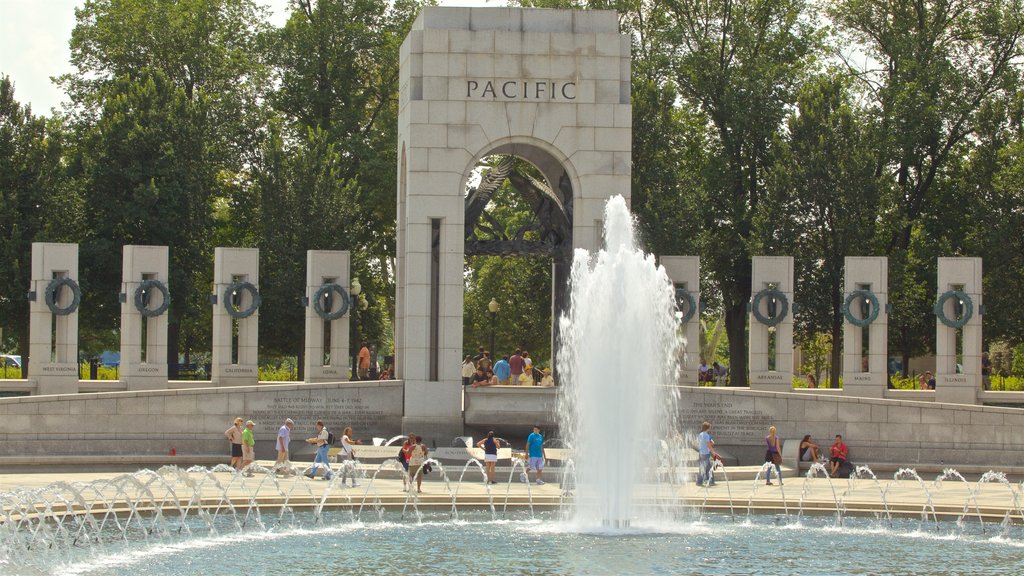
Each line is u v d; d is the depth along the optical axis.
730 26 61.91
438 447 40.94
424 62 42.16
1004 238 56.75
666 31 61.12
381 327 69.19
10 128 56.41
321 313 46.50
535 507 31.38
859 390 45.47
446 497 31.70
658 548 25.55
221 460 39.31
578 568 23.17
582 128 42.38
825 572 23.14
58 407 38.81
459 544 25.84
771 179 57.12
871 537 27.36
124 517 28.80
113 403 39.28
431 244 42.22
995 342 60.97
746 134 61.00
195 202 58.88
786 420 40.75
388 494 32.03
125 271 44.56
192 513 29.52
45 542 25.48
